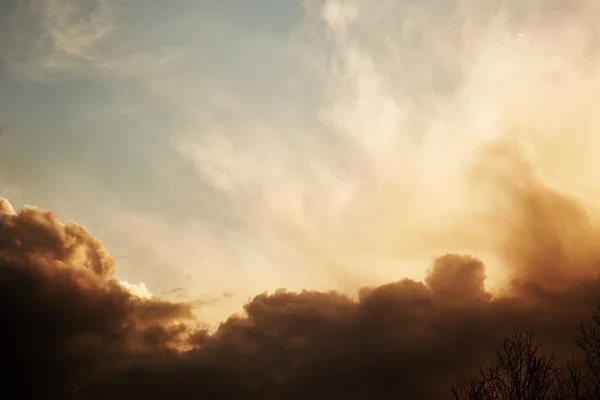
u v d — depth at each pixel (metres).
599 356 15.60
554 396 14.99
